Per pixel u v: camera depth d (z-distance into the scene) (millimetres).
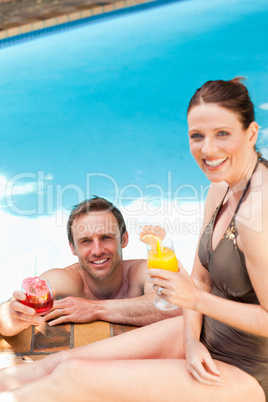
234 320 1857
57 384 1920
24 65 7980
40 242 4512
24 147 6023
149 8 9414
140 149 5824
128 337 2254
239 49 7871
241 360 2035
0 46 8594
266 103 6035
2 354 2668
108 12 9180
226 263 1930
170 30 8695
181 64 7625
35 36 8719
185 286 1839
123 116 6543
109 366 1944
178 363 2006
